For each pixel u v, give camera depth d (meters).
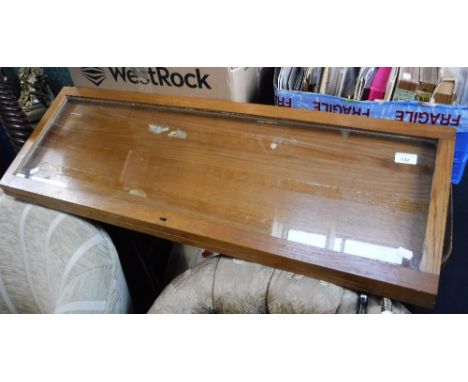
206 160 0.72
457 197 1.20
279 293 0.56
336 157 0.66
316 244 0.56
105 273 0.66
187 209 0.65
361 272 0.51
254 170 0.68
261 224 0.61
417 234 0.54
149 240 0.97
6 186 0.76
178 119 0.80
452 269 1.08
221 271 0.61
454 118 0.76
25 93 1.23
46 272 0.71
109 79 0.92
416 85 0.78
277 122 0.73
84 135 0.82
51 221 0.72
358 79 0.82
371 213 0.58
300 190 0.64
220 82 0.80
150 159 0.75
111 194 0.70
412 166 0.61
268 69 0.94
